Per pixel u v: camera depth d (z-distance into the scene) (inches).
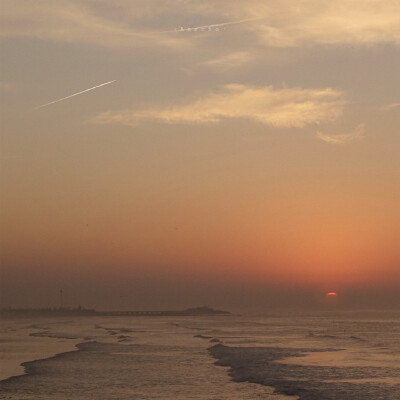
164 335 4170.8
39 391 1403.8
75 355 2377.0
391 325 6624.0
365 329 5433.1
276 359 2236.7
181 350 2664.9
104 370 1841.8
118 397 1320.1
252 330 5172.2
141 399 1294.3
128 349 2723.9
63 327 6127.0
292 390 1421.0
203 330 5182.1
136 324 7234.3
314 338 3782.0
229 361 2148.1
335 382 1577.3
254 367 1942.7
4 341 3454.7
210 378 1652.3
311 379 1640.0
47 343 3230.8
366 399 1310.3
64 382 1556.3
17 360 2160.4
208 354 2450.8
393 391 1421.0
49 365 1980.8
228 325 6707.7
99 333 4557.1
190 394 1363.2
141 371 1811.0
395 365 2022.6
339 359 2245.3
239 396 1337.4
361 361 2167.8
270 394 1365.7
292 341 3457.2
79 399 1290.6
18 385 1503.4
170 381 1584.6
